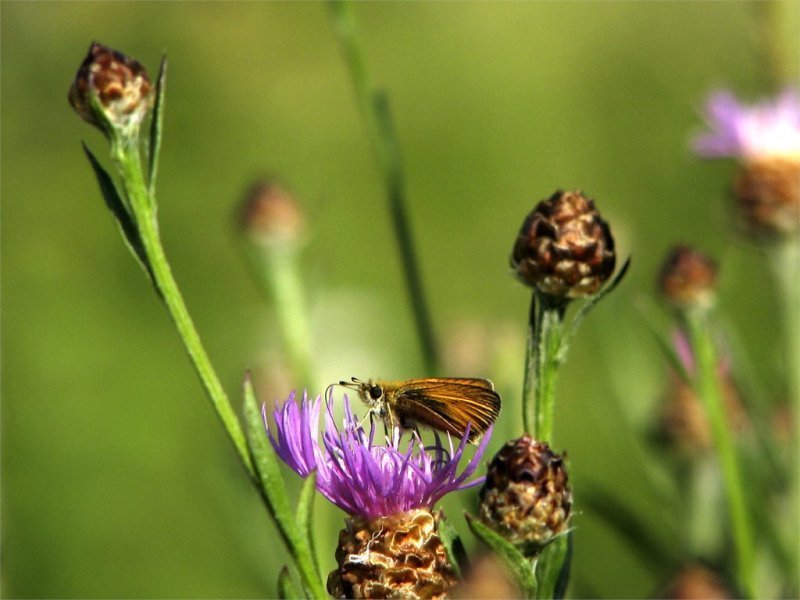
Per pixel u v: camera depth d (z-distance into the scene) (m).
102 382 0.87
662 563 0.47
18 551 0.75
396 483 0.38
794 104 0.52
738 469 0.46
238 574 0.76
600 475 0.72
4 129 1.10
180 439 0.84
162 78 0.37
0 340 0.88
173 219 1.05
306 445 0.38
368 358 0.67
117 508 0.79
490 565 0.37
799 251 0.51
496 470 0.37
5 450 0.81
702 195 1.03
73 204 1.02
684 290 0.46
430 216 1.10
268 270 0.53
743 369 0.47
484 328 0.62
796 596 0.46
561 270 0.38
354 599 0.38
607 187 1.11
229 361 0.81
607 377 0.53
